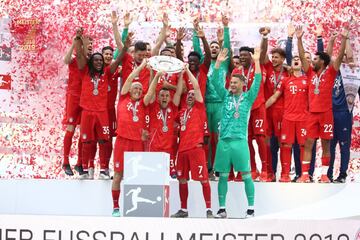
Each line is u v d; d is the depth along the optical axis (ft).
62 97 52.47
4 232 40.32
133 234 39.88
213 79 44.06
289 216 44.93
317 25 52.21
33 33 52.80
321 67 46.91
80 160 47.37
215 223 40.06
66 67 52.65
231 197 45.27
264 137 46.34
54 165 51.96
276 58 47.73
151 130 45.03
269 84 47.88
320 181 46.88
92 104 46.01
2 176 51.80
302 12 52.29
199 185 45.44
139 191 40.29
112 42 52.70
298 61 47.24
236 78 43.68
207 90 47.14
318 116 46.39
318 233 40.09
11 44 52.65
